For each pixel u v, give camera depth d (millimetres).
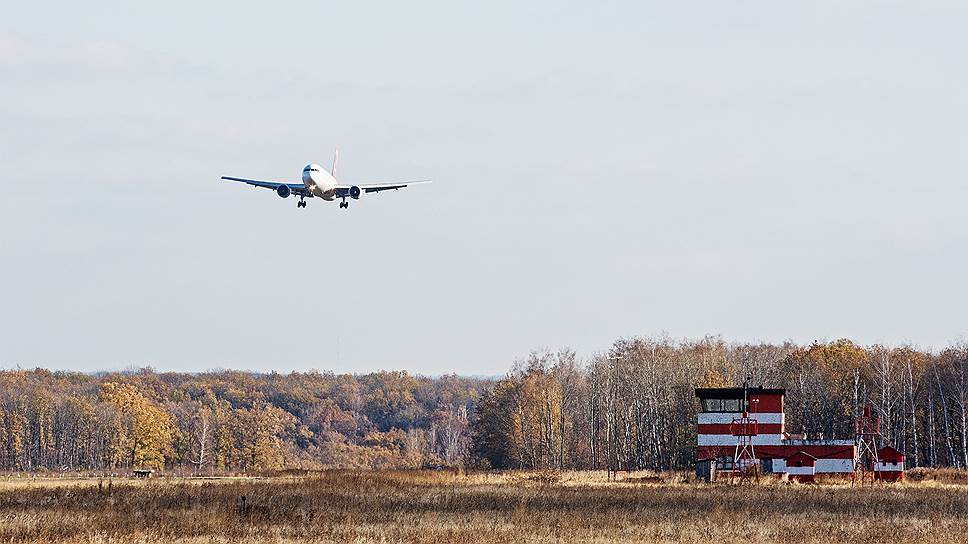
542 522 137500
